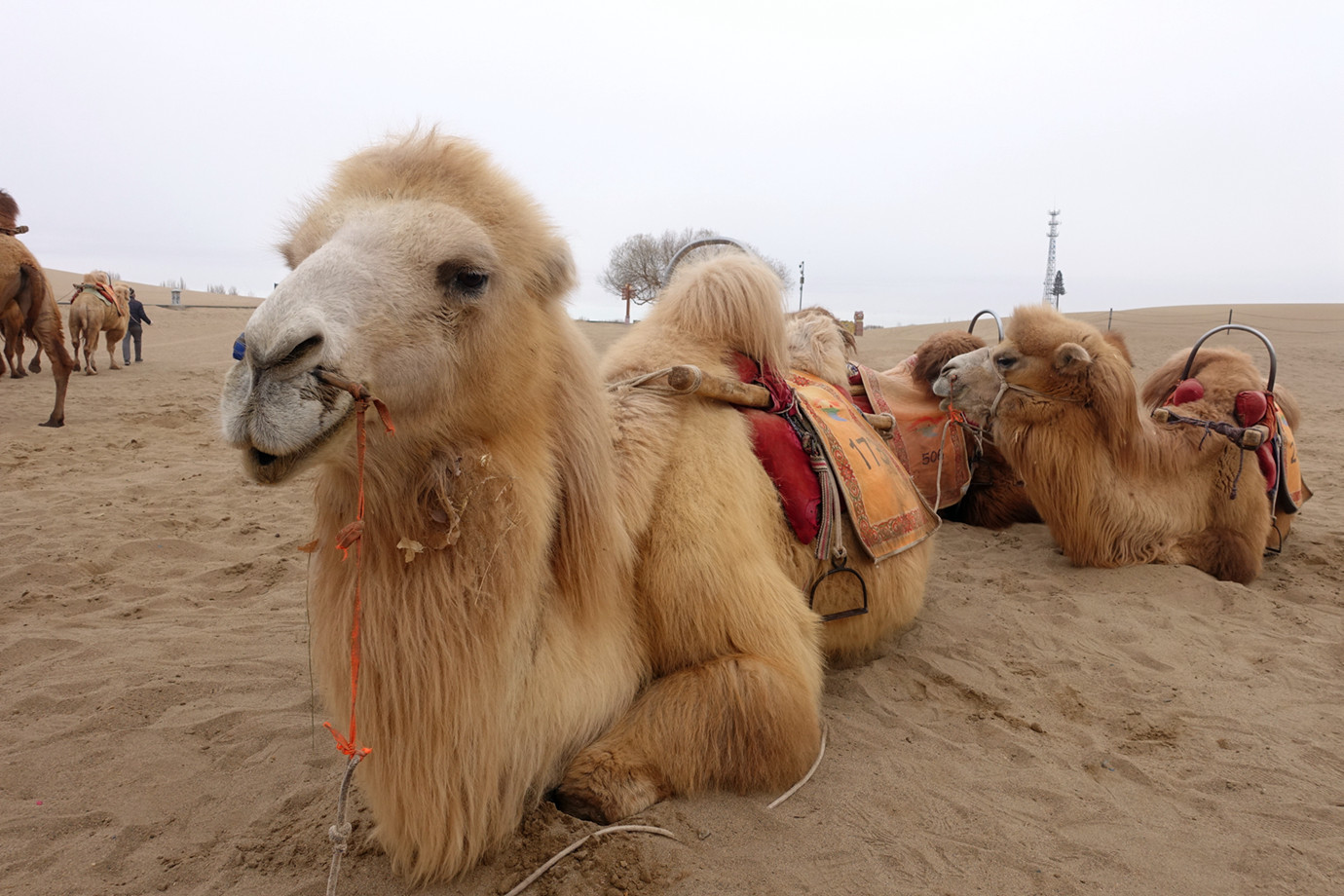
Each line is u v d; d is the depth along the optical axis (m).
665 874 2.53
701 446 3.25
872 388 5.64
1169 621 4.96
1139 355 27.05
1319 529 7.21
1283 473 6.04
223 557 6.02
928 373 6.56
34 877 2.59
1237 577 5.81
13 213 11.23
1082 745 3.53
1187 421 6.06
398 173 2.41
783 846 2.70
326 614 2.42
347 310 2.04
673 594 3.02
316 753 3.31
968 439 6.85
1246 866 2.72
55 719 3.62
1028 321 5.84
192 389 16.19
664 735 2.84
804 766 3.08
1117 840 2.86
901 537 3.91
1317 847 2.83
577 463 2.69
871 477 3.86
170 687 3.88
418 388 2.18
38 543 6.06
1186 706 3.91
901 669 4.21
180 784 3.12
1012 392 5.83
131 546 6.06
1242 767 3.36
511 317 2.41
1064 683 4.14
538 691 2.58
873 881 2.57
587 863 2.53
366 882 2.52
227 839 2.80
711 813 2.82
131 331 21.06
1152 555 5.86
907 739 3.51
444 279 2.26
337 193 2.43
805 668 3.15
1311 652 4.56
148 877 2.60
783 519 3.54
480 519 2.34
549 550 2.67
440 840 2.39
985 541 6.80
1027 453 5.82
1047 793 3.12
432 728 2.33
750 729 2.89
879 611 3.92
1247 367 6.46
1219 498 5.98
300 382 1.93
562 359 2.71
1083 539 5.81
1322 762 3.42
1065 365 5.64
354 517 2.35
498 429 2.42
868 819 2.89
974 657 4.39
